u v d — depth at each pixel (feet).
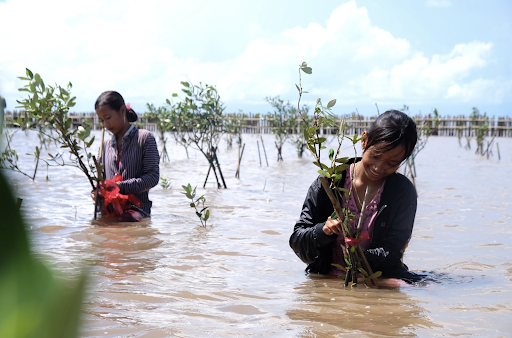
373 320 7.02
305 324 6.81
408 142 8.67
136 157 16.46
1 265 0.73
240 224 16.03
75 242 12.68
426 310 7.55
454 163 43.32
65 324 0.77
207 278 9.65
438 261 11.69
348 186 9.66
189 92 25.81
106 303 7.66
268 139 88.33
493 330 6.58
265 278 9.80
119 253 11.64
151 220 16.16
